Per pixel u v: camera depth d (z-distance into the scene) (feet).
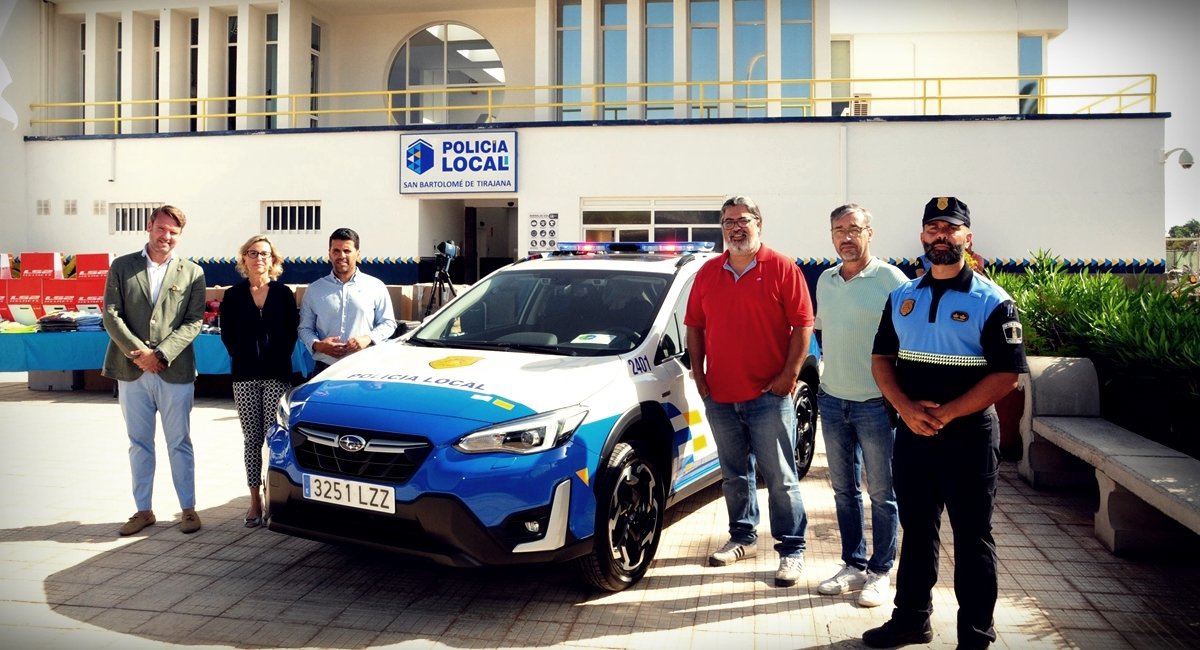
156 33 68.64
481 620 13.17
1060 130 50.29
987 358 11.29
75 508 19.03
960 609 11.66
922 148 51.13
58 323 35.40
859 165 51.60
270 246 17.65
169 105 66.49
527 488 12.63
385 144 55.93
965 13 69.10
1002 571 15.34
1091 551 16.39
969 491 11.50
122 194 60.03
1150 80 50.65
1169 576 15.10
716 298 14.85
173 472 17.24
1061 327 24.97
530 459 12.77
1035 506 19.43
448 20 69.00
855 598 14.20
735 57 61.57
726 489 15.84
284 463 13.67
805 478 22.20
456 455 12.60
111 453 24.85
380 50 70.03
